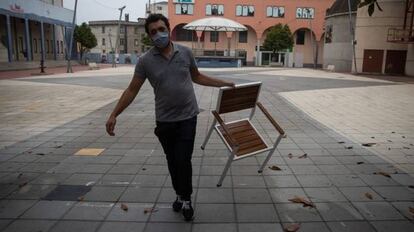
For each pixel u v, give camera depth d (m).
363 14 29.67
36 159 5.64
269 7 52.75
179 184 3.58
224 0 51.91
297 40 55.09
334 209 3.90
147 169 5.16
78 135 7.25
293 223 3.59
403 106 11.48
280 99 12.92
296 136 7.20
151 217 3.72
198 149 6.16
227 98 4.43
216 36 54.50
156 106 3.54
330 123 8.60
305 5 52.88
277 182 4.67
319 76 25.98
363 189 4.44
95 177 4.85
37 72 28.66
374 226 3.54
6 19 32.22
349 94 14.66
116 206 3.97
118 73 27.80
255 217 3.72
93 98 12.87
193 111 3.57
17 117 9.25
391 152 6.04
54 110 10.34
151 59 3.41
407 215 3.76
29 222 3.62
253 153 4.66
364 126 8.25
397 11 28.30
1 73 27.08
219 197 4.21
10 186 4.54
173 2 51.66
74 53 51.16
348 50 34.31
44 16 38.16
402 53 28.97
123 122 8.57
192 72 3.71
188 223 3.60
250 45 55.09
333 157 5.75
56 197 4.21
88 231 3.45
